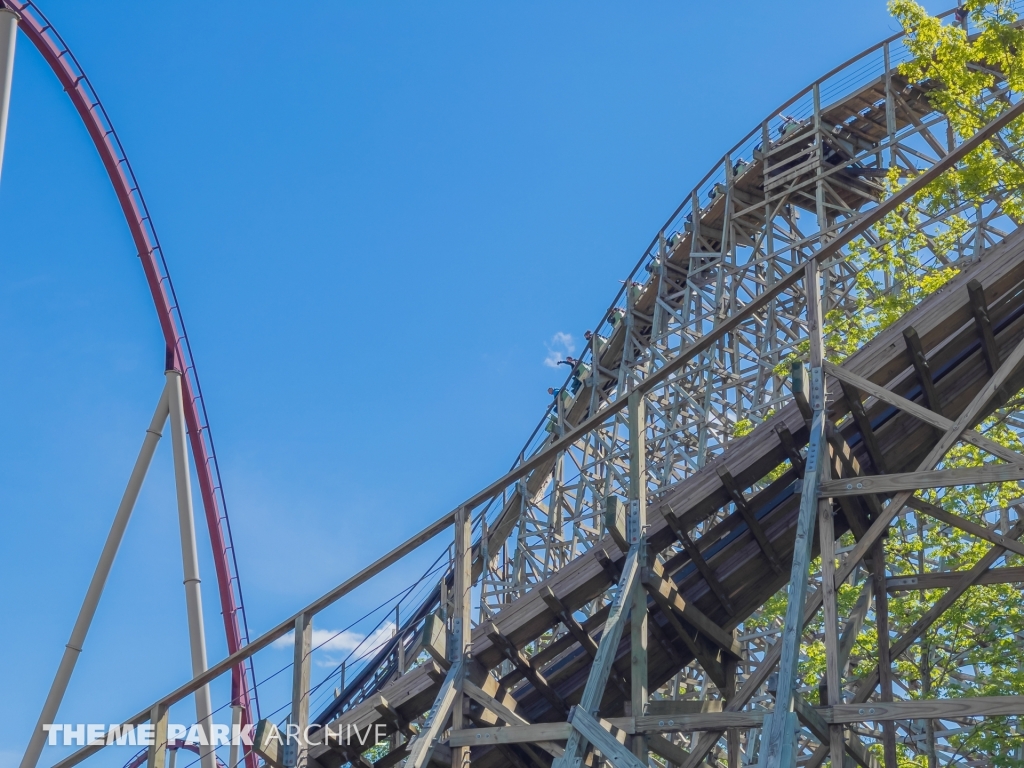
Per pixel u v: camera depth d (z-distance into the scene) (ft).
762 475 42.37
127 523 82.53
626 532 41.78
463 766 41.14
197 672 79.97
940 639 64.03
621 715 46.70
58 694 78.38
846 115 98.07
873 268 73.26
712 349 96.48
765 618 76.07
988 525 65.16
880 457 43.27
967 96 63.05
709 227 109.60
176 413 84.99
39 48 81.76
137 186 87.92
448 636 43.88
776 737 32.42
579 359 118.62
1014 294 43.04
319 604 47.65
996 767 59.06
